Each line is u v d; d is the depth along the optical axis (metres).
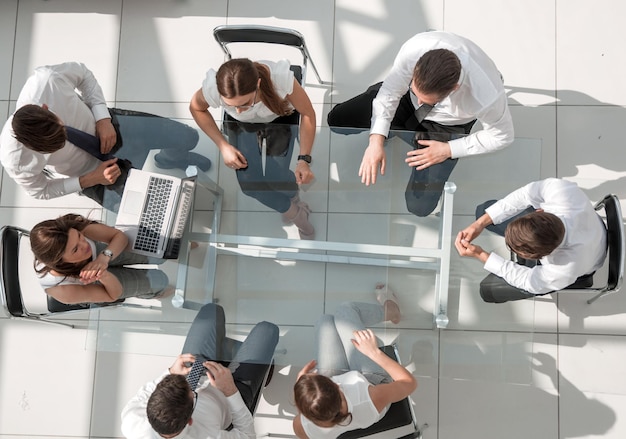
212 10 3.39
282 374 3.10
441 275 2.43
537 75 3.23
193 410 2.22
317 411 1.99
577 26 3.24
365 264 2.47
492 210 2.33
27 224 3.29
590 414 2.98
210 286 2.49
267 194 2.48
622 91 3.18
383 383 2.34
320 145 2.46
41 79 2.25
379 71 3.30
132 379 3.18
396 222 2.45
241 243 2.50
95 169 2.47
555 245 2.02
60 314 2.76
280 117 2.55
